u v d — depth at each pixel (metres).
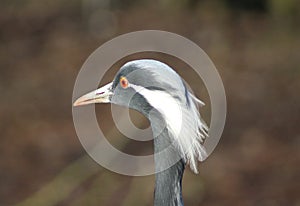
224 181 15.12
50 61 22.75
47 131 17.77
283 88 19.97
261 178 15.33
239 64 21.92
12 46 24.31
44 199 14.65
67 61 22.64
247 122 17.98
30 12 27.55
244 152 16.50
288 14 25.08
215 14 26.23
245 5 26.52
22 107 19.34
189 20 25.75
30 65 22.59
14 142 17.28
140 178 14.88
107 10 27.02
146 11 26.86
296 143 16.83
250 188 14.91
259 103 19.03
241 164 15.89
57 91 20.34
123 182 14.94
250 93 19.70
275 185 15.04
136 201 14.20
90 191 14.73
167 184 6.76
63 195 14.73
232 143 16.92
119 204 14.20
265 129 17.59
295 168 15.61
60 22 26.38
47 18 26.86
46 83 20.95
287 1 25.05
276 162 15.98
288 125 17.69
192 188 14.75
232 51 23.03
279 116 18.22
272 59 22.19
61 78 21.31
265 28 24.84
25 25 26.19
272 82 20.45
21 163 16.20
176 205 6.79
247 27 25.02
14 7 28.22
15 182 15.34
